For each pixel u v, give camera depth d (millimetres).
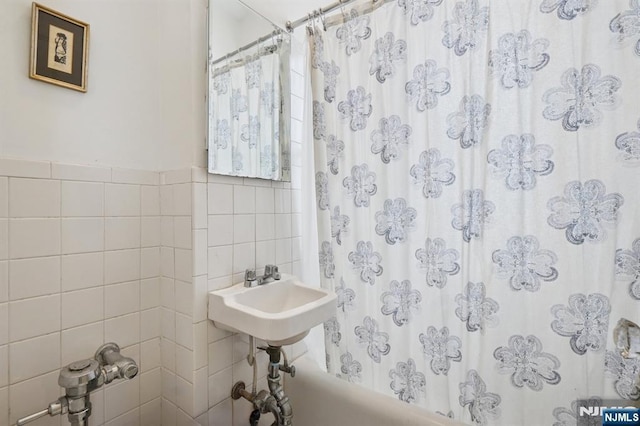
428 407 1213
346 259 1400
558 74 966
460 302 1142
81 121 1005
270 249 1403
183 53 1133
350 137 1369
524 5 1009
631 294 897
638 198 883
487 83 1051
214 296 1100
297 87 1583
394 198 1272
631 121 882
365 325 1357
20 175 874
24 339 883
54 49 942
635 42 872
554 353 988
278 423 1221
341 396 1280
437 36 1165
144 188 1164
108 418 1057
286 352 1450
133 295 1128
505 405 1053
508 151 1035
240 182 1264
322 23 1435
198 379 1091
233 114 1237
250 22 1322
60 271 952
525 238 1021
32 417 794
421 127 1218
